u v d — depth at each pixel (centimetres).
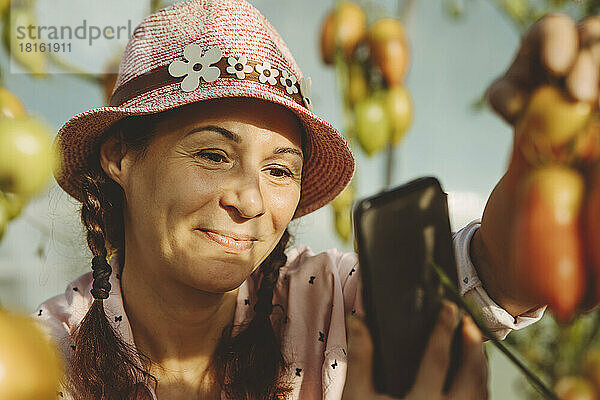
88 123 109
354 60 179
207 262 99
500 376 141
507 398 140
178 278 102
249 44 106
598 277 58
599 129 57
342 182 126
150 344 115
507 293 99
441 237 76
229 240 99
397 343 67
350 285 122
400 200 74
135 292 113
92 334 111
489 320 101
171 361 115
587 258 58
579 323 113
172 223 100
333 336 116
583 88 55
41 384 38
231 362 115
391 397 67
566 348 113
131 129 106
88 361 109
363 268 69
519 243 59
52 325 115
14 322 39
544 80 59
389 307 68
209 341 116
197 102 99
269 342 117
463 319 70
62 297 125
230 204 97
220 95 96
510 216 73
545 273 59
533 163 60
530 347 133
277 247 120
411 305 69
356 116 172
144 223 104
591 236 58
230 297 116
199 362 116
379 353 67
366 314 69
